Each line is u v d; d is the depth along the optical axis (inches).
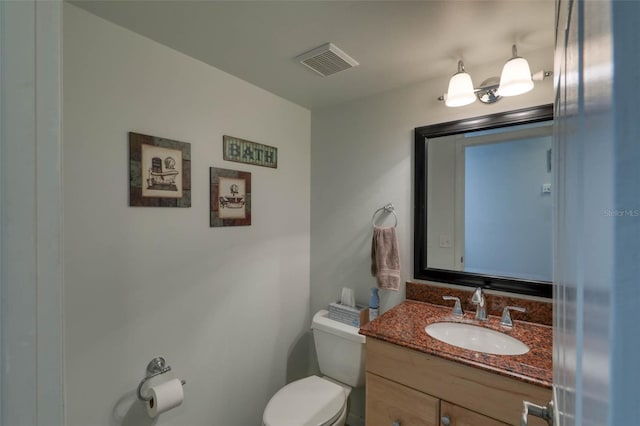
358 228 78.6
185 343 58.0
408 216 70.6
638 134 6.0
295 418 56.9
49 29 14.2
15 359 13.2
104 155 46.7
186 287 58.1
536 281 55.8
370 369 54.0
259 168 72.7
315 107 85.4
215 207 62.9
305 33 50.4
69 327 43.6
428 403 47.6
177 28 48.9
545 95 54.9
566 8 17.5
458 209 63.9
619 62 6.6
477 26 48.5
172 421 56.0
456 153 64.3
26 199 13.4
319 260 86.5
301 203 85.4
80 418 44.8
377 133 75.2
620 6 6.6
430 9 44.4
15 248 13.2
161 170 53.7
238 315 68.2
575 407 12.5
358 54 57.1
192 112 58.4
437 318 59.7
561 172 20.1
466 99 56.5
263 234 74.2
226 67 62.2
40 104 13.9
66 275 43.3
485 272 61.1
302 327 85.7
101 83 46.3
